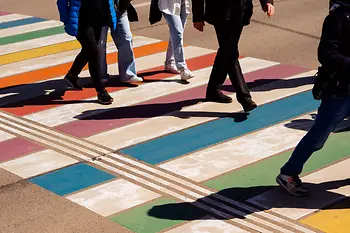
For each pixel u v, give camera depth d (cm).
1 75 1084
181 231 600
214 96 917
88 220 627
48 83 1038
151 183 696
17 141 820
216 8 833
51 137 830
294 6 1510
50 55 1186
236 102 920
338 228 597
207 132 823
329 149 756
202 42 1237
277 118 859
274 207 638
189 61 1117
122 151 779
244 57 1129
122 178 711
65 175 724
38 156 774
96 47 910
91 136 827
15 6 1586
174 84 1005
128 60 1004
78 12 883
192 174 712
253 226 605
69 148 794
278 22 1364
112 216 632
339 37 584
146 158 758
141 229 606
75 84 996
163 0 964
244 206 642
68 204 659
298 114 870
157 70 1077
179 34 987
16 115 909
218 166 729
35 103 953
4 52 1210
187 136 813
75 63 978
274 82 997
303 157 638
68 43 1260
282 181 656
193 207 643
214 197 661
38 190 692
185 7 992
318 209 631
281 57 1123
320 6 1504
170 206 646
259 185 682
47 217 636
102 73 1014
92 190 686
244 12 831
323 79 601
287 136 802
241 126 838
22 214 643
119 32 988
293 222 609
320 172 702
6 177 724
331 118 614
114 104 934
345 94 601
